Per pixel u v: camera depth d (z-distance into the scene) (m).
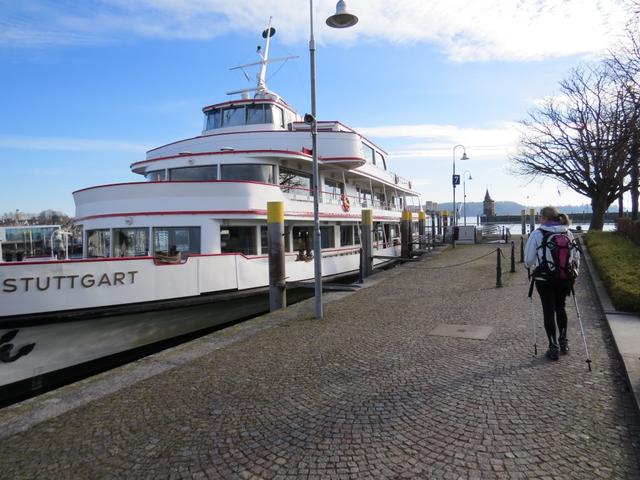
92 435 4.59
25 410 5.26
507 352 6.61
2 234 15.77
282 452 4.09
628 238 21.45
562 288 6.22
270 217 11.13
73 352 8.99
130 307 9.40
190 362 6.89
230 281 11.35
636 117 14.72
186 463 3.99
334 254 17.53
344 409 4.91
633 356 5.70
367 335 8.05
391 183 24.86
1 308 8.05
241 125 17.97
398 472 3.67
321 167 17.12
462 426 4.38
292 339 8.03
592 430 4.19
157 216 11.73
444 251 28.83
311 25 9.84
